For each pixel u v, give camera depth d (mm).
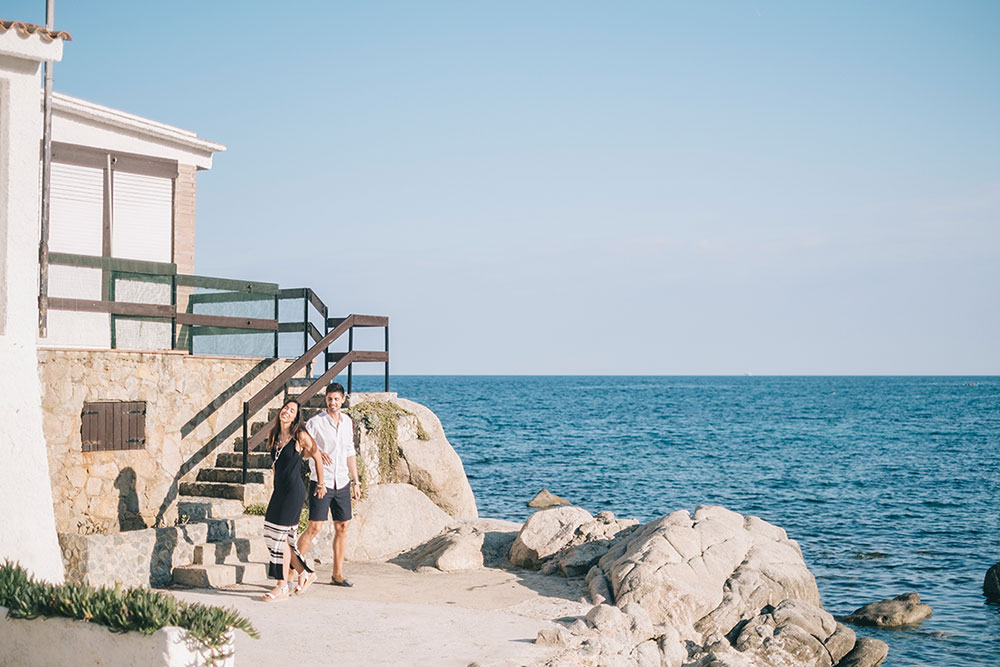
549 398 137375
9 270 9922
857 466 44500
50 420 11250
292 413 11008
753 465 44562
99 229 15688
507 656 8688
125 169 16109
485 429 67875
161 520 12562
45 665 7160
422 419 17359
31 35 9977
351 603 10766
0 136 9977
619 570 12070
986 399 137375
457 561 13586
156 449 12578
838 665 12211
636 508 30484
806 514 29344
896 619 16219
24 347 10023
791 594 12914
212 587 11312
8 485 9602
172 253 16906
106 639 6855
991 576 18438
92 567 10500
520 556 13945
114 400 12031
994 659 14375
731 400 134000
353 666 8258
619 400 130750
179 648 6617
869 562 21625
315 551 13664
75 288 12742
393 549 14836
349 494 11938
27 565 9562
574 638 9398
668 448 53531
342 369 16219
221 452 14844
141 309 13555
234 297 15414
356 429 15812
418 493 15930
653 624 11102
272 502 10906
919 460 47500
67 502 11398
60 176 15109
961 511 29984
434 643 9070
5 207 9945
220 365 14867
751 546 13641
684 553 12617
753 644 11570
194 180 17375
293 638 9078
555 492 33812
